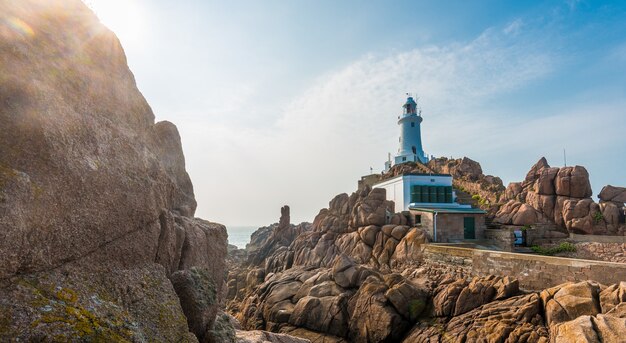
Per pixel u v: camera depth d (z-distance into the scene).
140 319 4.94
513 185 36.50
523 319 13.67
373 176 48.53
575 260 14.68
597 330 10.55
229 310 29.84
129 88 7.51
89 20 6.52
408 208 33.38
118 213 5.49
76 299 4.09
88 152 5.16
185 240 7.98
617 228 26.33
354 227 33.81
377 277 21.19
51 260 4.24
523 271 16.78
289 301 23.00
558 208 29.39
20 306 3.46
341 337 18.66
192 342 5.38
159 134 9.66
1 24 4.56
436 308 17.14
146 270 5.89
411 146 63.81
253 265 48.75
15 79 4.42
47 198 4.24
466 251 20.56
